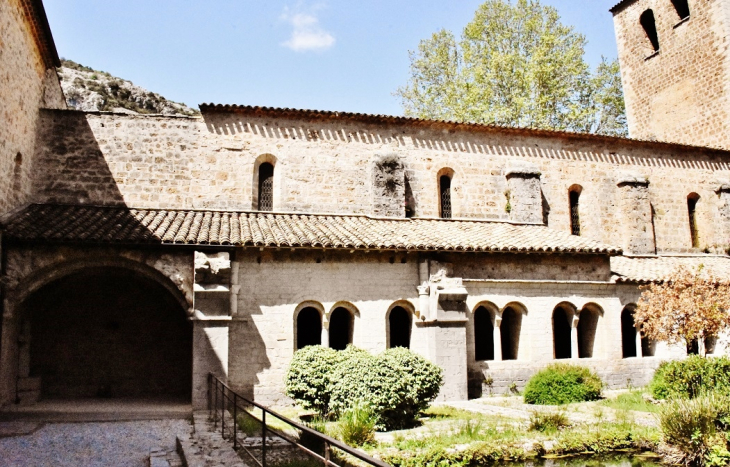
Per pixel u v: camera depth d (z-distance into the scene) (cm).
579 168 2441
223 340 1534
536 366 1878
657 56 3188
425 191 2211
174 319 1864
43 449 1078
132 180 1936
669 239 2534
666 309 1761
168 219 1792
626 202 2427
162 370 1827
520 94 3328
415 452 1068
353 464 1003
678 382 1541
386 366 1332
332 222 1958
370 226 1952
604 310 2000
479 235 1986
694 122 2952
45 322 1773
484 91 3306
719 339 2173
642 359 2020
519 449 1124
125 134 1962
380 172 2112
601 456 1151
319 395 1426
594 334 2016
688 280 1825
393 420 1318
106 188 1909
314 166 2103
